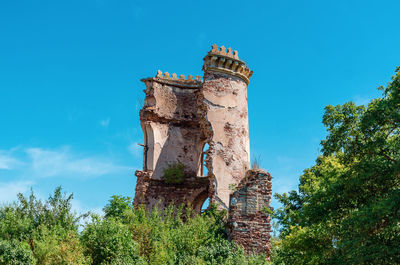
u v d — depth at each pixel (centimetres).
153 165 3178
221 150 2875
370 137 1459
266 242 2117
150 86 3312
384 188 1373
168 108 3331
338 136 1501
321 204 1441
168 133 3303
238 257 1931
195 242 2027
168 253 1938
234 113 2989
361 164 1368
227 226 2202
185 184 3234
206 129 2925
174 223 2328
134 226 2009
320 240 1541
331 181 1622
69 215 1967
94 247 1734
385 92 1412
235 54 3081
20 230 1839
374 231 1288
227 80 3033
